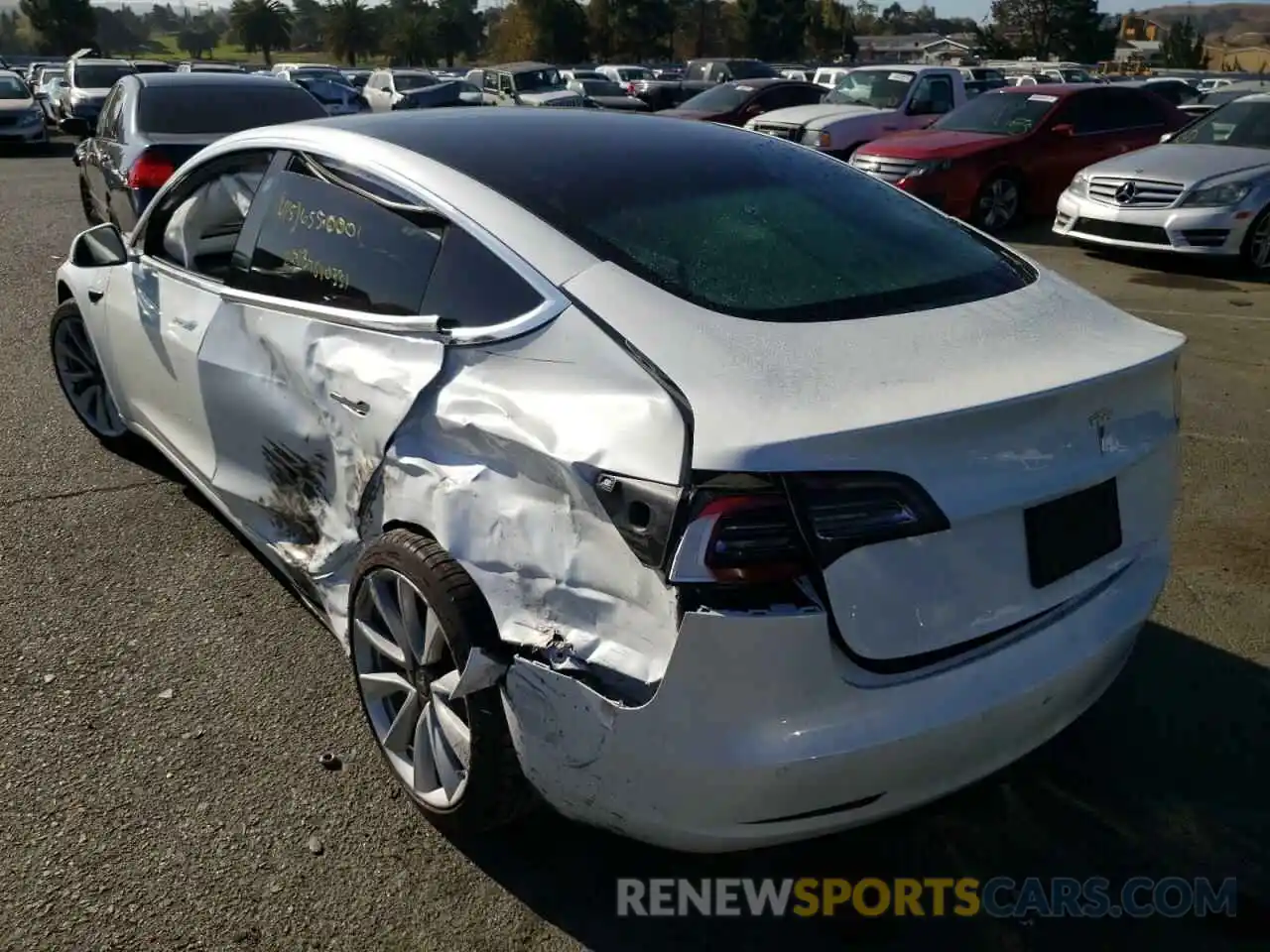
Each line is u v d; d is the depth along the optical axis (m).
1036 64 31.50
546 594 2.33
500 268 2.63
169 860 2.67
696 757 2.11
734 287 2.52
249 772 2.99
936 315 2.54
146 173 7.98
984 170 11.74
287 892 2.60
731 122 17.06
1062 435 2.33
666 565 2.07
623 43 64.94
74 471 4.95
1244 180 9.51
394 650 2.81
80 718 3.20
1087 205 10.26
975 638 2.26
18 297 8.29
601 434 2.23
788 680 2.07
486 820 2.62
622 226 2.70
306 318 3.14
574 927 2.53
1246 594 4.03
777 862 2.76
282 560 3.42
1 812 2.80
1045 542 2.35
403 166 2.99
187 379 3.77
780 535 2.03
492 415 2.47
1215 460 5.29
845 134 13.98
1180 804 2.95
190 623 3.71
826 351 2.31
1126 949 2.50
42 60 53.38
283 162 3.45
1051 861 2.76
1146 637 3.75
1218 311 8.38
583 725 2.24
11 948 2.40
